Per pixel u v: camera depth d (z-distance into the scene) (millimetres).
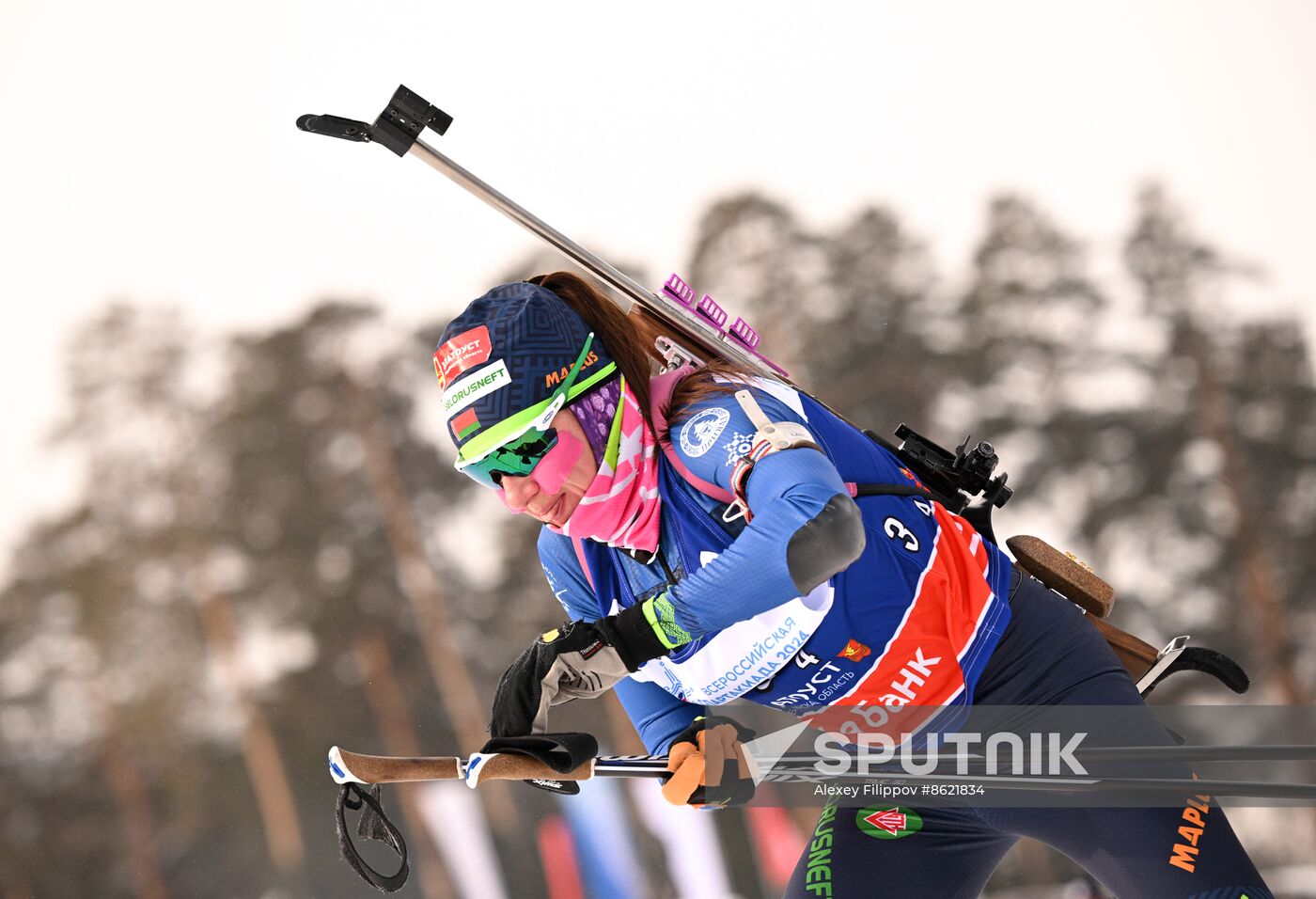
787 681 7586
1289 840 76000
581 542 7648
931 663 7461
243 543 129125
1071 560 8219
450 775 7195
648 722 8352
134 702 125875
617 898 80750
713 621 6641
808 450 6699
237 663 125562
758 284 134625
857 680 7496
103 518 135125
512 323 6848
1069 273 138625
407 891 91188
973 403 131625
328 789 116312
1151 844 6992
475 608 121438
